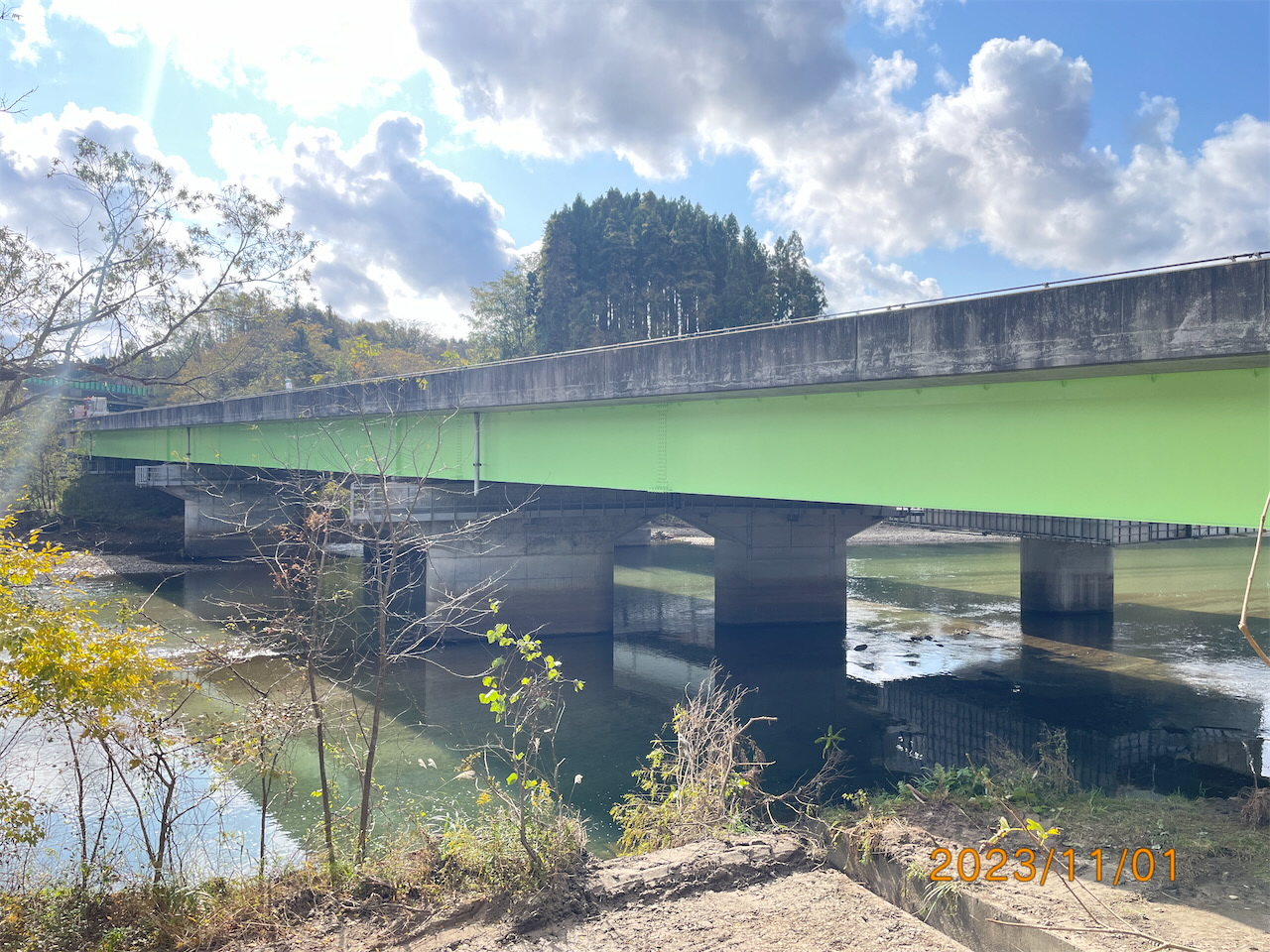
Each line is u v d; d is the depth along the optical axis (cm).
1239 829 920
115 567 4553
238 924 726
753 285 7838
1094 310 972
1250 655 2873
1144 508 1055
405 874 797
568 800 1617
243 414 3559
